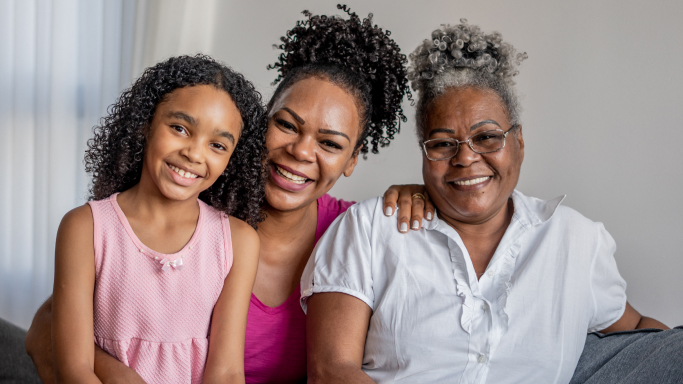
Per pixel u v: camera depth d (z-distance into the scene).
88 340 1.08
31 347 1.18
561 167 2.09
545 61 2.12
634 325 1.47
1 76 2.92
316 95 1.37
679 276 1.85
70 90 2.93
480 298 1.28
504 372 1.24
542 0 2.12
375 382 1.29
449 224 1.40
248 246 1.28
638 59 1.93
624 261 1.96
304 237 1.54
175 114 1.11
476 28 1.38
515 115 1.35
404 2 2.42
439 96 1.33
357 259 1.35
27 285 2.96
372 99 1.58
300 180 1.40
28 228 2.97
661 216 1.89
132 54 2.89
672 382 1.14
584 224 1.38
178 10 2.84
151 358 1.16
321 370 1.24
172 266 1.17
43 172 2.93
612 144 1.98
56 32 2.89
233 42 2.81
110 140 1.25
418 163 2.41
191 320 1.20
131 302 1.15
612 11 1.98
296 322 1.44
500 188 1.32
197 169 1.13
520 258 1.35
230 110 1.17
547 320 1.28
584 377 1.31
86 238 1.14
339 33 1.48
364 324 1.32
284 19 2.68
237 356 1.19
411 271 1.32
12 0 2.93
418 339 1.27
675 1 1.86
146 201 1.18
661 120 1.89
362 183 2.53
